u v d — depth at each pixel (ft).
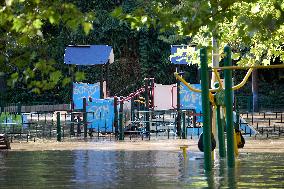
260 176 58.03
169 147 96.12
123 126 121.19
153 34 243.40
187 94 135.03
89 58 150.30
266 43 90.99
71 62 150.71
